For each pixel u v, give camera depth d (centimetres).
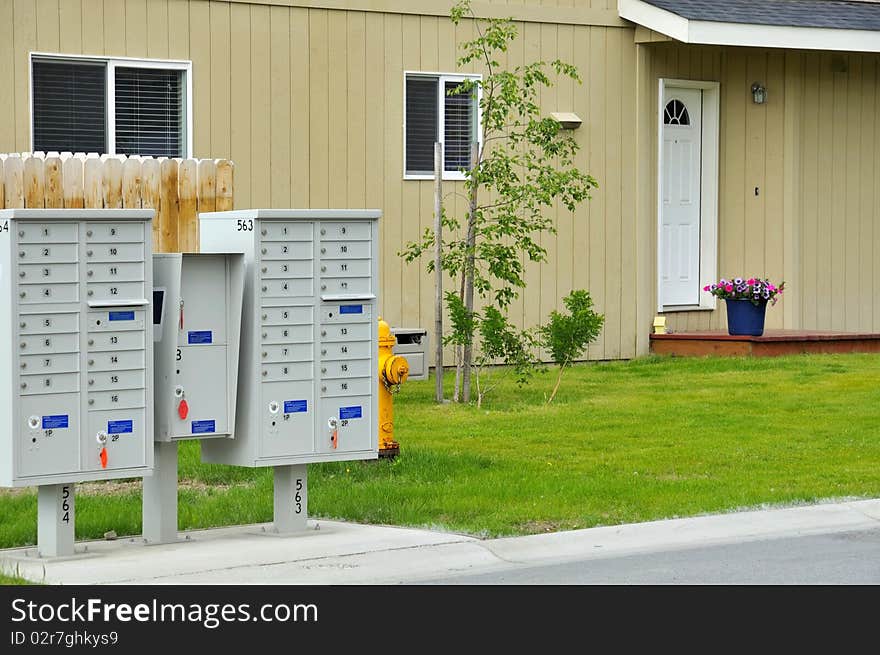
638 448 2459
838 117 4241
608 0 3812
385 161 3472
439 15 3541
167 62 3153
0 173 2539
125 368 1686
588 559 1731
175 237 2759
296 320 1823
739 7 3900
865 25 3944
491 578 1630
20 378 1617
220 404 1789
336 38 3388
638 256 3894
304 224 1827
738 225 4147
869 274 4306
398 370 2291
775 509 1997
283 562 1686
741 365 3575
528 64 3681
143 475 1705
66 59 3030
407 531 1861
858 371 3450
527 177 3169
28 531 1828
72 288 1648
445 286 3559
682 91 4056
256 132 3278
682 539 1845
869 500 2055
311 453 1841
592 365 3719
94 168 2650
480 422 2730
